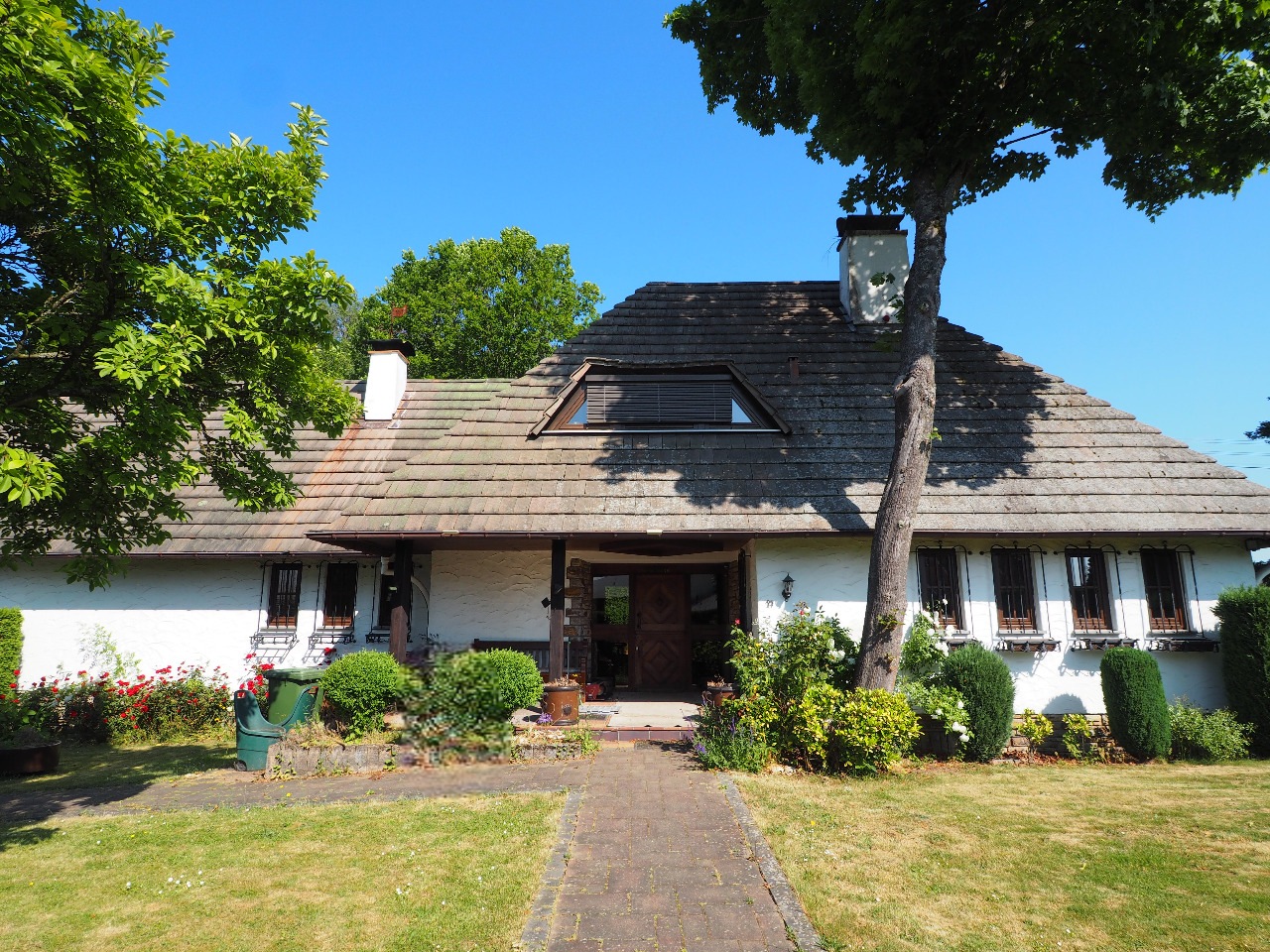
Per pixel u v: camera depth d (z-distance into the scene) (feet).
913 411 32.37
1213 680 35.32
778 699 30.78
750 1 39.47
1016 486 36.86
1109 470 37.70
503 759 11.14
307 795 26.23
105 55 20.95
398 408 54.24
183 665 43.42
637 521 35.88
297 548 43.06
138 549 42.19
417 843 20.94
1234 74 31.50
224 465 26.68
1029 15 30.45
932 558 37.01
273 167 24.16
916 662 34.04
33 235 21.01
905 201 40.34
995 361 43.83
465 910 16.67
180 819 23.71
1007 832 21.77
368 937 15.52
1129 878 18.42
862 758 28.89
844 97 34.24
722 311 48.62
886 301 47.21
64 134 18.88
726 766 28.73
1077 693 35.32
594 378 42.37
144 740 39.47
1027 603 36.55
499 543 37.96
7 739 33.04
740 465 38.65
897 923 16.02
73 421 22.71
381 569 44.39
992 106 33.06
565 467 38.91
